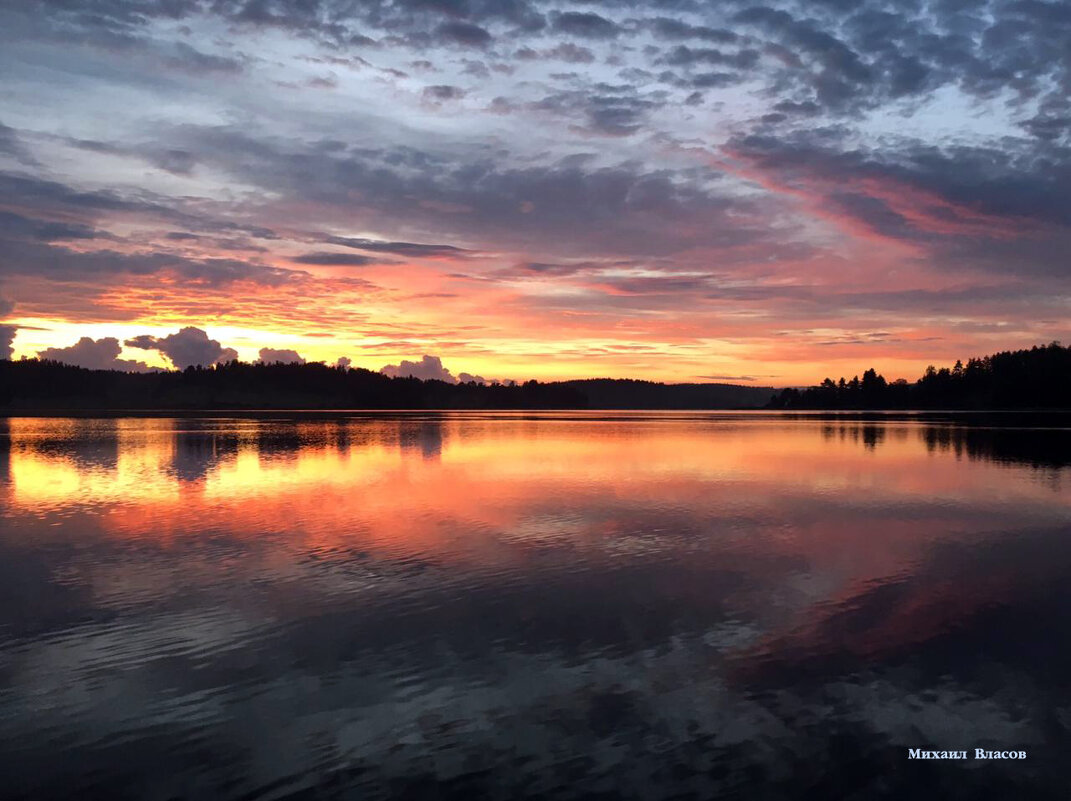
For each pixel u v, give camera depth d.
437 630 9.84
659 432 60.97
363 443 46.06
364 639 9.52
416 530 16.50
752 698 7.71
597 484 24.59
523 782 6.23
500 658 8.84
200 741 6.98
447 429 67.62
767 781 6.21
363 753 6.73
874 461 32.56
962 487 23.52
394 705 7.64
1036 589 11.63
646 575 12.55
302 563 13.45
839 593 11.45
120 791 6.20
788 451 38.47
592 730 7.08
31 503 20.58
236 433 59.06
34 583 12.19
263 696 7.88
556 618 10.27
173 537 15.79
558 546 14.84
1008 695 7.75
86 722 7.36
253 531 16.42
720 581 12.15
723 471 28.64
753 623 10.03
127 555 14.12
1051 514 18.48
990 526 16.91
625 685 8.06
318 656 8.97
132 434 57.38
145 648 9.28
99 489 23.52
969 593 11.41
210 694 7.95
